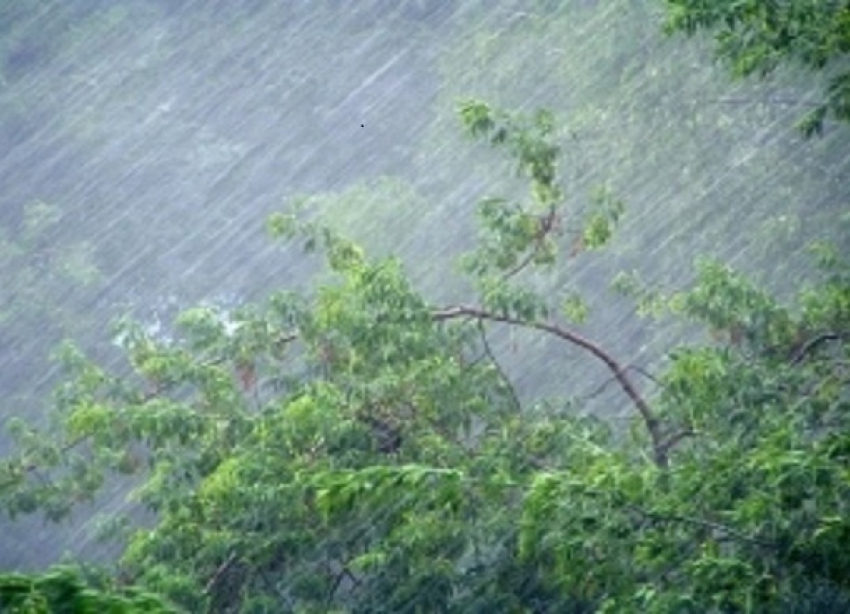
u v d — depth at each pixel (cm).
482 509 2156
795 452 1862
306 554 2248
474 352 2661
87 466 2661
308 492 2233
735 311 2480
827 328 2508
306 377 2522
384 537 2219
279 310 2502
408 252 4300
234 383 2536
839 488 1847
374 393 2367
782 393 2311
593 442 2316
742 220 3953
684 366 2250
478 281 2603
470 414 2419
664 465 2366
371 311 2373
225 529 2288
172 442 2458
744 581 1795
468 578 2186
